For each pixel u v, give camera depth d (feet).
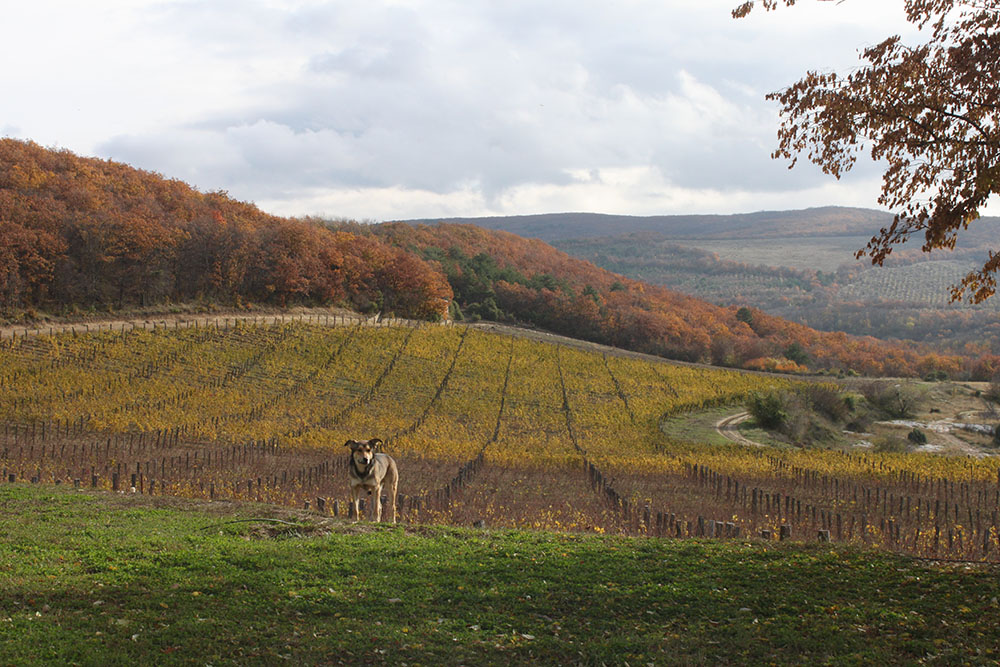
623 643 28.68
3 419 147.43
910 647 28.66
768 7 45.42
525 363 289.53
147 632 28.27
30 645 26.30
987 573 37.60
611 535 49.67
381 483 58.03
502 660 27.17
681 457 161.99
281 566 37.83
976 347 461.78
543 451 170.71
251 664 25.90
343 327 304.71
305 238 359.87
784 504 99.45
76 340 231.09
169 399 188.34
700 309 575.38
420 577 36.58
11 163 339.16
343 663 26.53
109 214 300.40
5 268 253.03
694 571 38.91
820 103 42.70
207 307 311.06
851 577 37.60
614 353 350.84
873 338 539.29
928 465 154.51
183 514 51.47
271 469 112.68
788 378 324.39
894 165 41.55
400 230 593.42
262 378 228.22
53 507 51.78
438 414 217.77
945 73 39.78
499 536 47.50
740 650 28.40
